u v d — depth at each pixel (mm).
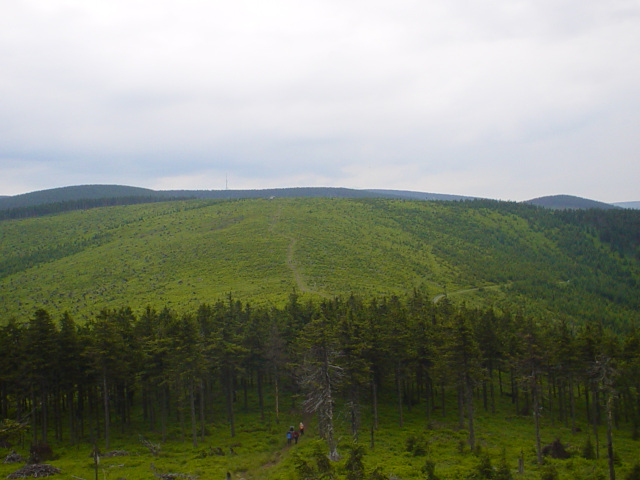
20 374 49500
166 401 65688
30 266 181000
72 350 52469
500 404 67562
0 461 45094
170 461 45250
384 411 63375
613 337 66625
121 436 55312
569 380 58000
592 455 45938
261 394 60000
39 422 59844
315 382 45594
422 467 40906
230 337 58094
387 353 57469
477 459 44969
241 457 46156
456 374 51062
